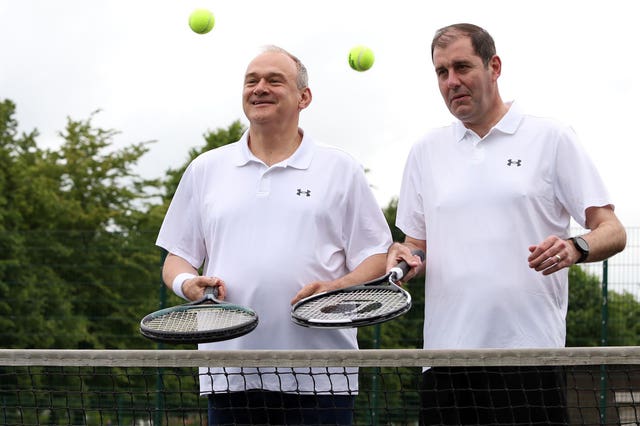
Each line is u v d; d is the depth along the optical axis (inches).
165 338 184.2
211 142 1437.0
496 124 209.2
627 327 502.6
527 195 203.6
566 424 203.2
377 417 466.6
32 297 601.9
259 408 204.4
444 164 211.5
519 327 201.6
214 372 207.3
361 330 557.6
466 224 205.2
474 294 202.5
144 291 592.4
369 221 214.2
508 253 202.5
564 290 209.2
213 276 210.1
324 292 197.3
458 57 203.6
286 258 205.6
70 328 597.0
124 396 570.6
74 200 1333.7
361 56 277.6
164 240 220.8
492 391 202.8
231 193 211.0
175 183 1427.2
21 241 597.6
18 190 1178.0
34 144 1432.1
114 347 599.2
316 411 205.5
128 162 1427.2
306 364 188.9
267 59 210.4
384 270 212.2
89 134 1444.4
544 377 201.9
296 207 207.9
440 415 205.8
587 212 205.2
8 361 194.5
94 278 590.9
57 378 588.4
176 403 556.4
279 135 211.9
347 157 214.5
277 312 205.6
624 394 215.8
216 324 194.4
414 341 538.0
